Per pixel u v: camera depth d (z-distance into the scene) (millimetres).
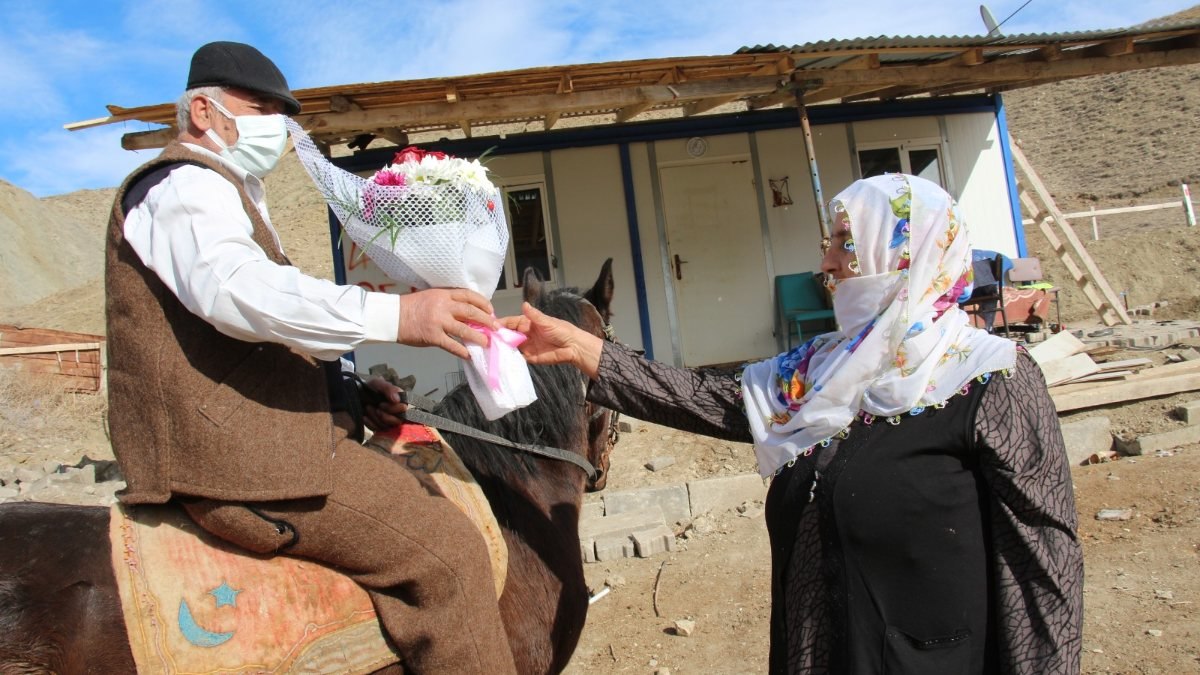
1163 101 29375
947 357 1930
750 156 11352
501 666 2092
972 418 1849
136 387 1858
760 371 2289
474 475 2459
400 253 1993
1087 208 21750
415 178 1991
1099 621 4094
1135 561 4668
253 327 1757
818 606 1976
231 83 2055
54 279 37812
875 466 1904
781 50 8242
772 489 2146
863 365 1938
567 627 2500
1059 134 30406
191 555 1915
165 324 1846
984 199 11969
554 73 8023
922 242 1930
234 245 1771
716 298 11297
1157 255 15258
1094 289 11961
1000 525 1861
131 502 1863
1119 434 6785
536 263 10992
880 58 9250
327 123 8141
